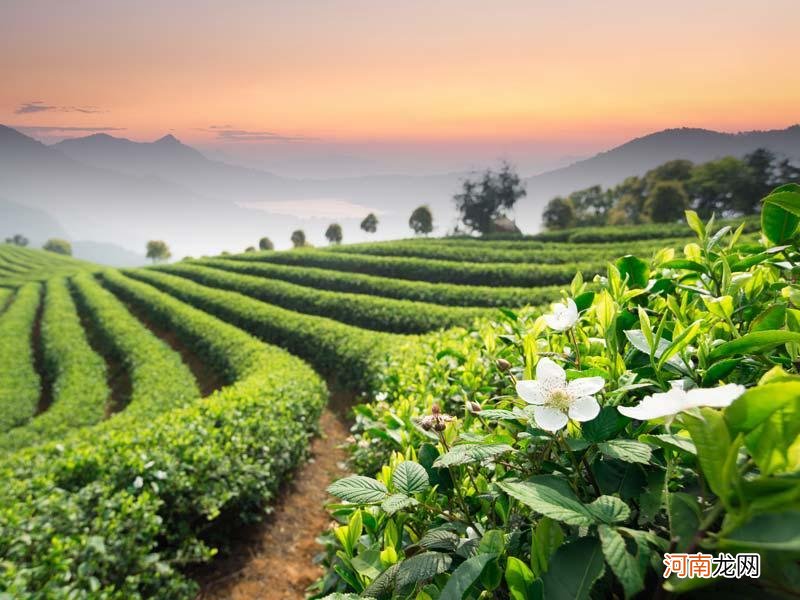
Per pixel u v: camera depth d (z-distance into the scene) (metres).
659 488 0.95
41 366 21.52
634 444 0.92
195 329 18.05
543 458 1.17
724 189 58.19
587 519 0.77
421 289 23.23
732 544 0.59
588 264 25.89
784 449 0.63
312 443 9.16
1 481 4.88
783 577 0.63
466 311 16.38
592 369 1.18
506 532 1.15
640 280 1.76
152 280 39.31
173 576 4.78
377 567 1.29
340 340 13.12
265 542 6.08
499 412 1.11
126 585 4.11
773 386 0.59
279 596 5.27
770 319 1.19
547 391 1.01
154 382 12.88
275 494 7.02
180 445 5.59
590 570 0.77
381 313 17.73
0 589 3.32
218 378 14.70
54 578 3.57
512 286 27.36
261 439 6.64
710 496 0.85
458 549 1.10
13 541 3.74
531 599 0.80
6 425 13.07
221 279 32.84
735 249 1.72
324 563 2.48
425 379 3.65
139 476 4.98
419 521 1.53
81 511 4.31
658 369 1.09
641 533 0.73
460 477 1.38
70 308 31.77
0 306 40.38
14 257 82.12
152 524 4.46
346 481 1.30
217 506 5.40
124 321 22.69
